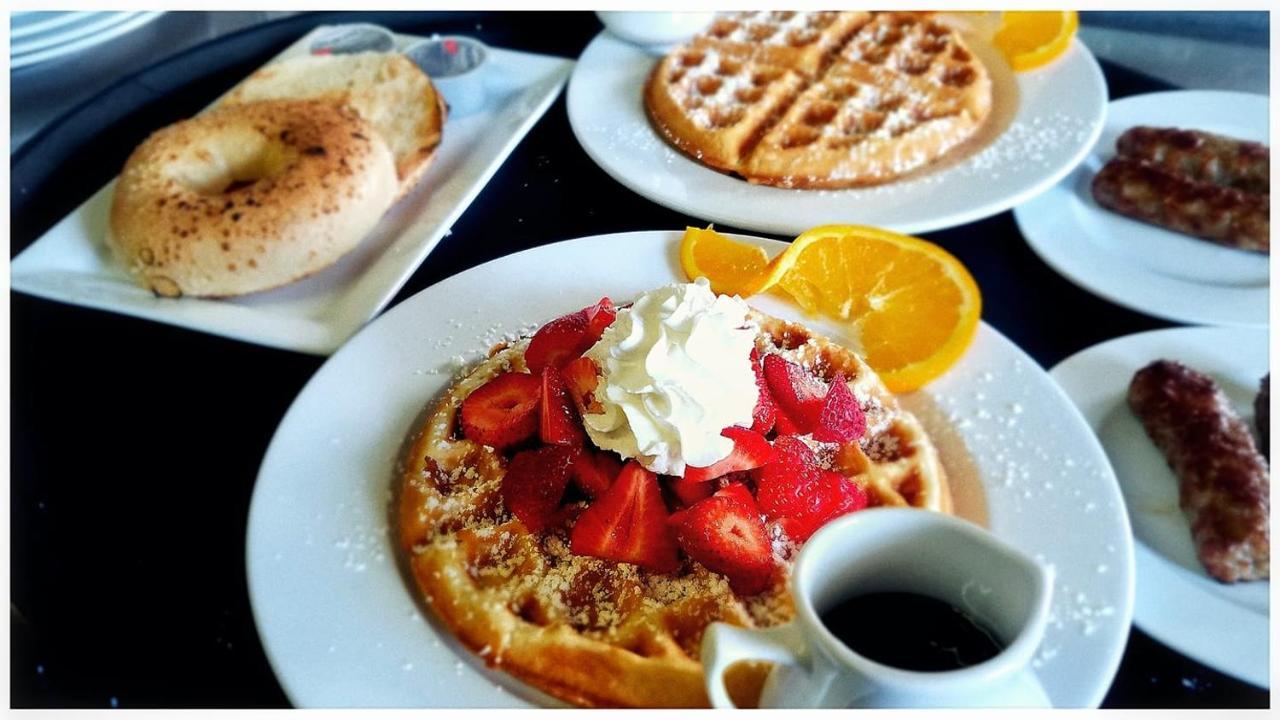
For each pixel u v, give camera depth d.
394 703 0.26
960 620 0.23
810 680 0.22
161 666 0.29
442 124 0.50
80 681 0.28
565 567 0.30
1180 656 0.29
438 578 0.29
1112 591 0.28
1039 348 0.38
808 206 0.43
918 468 0.31
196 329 0.40
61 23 0.61
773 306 0.38
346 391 0.34
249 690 0.28
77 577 0.31
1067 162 0.45
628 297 0.38
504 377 0.33
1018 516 0.30
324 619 0.28
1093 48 0.57
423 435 0.33
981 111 0.49
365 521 0.30
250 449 0.35
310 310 0.42
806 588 0.22
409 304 0.37
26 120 0.57
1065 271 0.41
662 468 0.31
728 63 0.54
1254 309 0.39
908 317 0.36
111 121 0.53
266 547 0.29
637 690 0.26
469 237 0.44
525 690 0.27
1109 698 0.28
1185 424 0.33
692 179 0.46
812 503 0.30
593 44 0.55
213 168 0.47
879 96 0.51
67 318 0.41
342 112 0.48
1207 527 0.31
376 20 0.62
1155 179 0.44
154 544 0.32
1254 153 0.45
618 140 0.48
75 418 0.36
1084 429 0.32
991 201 0.43
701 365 0.30
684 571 0.30
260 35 0.60
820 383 0.33
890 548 0.23
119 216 0.44
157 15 0.66
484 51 0.55
